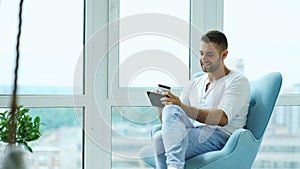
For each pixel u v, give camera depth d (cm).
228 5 336
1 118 261
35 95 302
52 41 310
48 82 309
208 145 246
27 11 304
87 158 311
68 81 313
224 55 262
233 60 337
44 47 308
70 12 313
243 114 259
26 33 304
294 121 348
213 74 259
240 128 257
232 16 336
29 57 305
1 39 300
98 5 311
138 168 320
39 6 307
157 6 326
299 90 346
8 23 301
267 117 252
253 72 340
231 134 255
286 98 339
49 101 303
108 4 312
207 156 237
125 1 319
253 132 255
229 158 236
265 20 341
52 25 310
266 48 341
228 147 237
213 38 257
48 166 310
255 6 339
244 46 338
